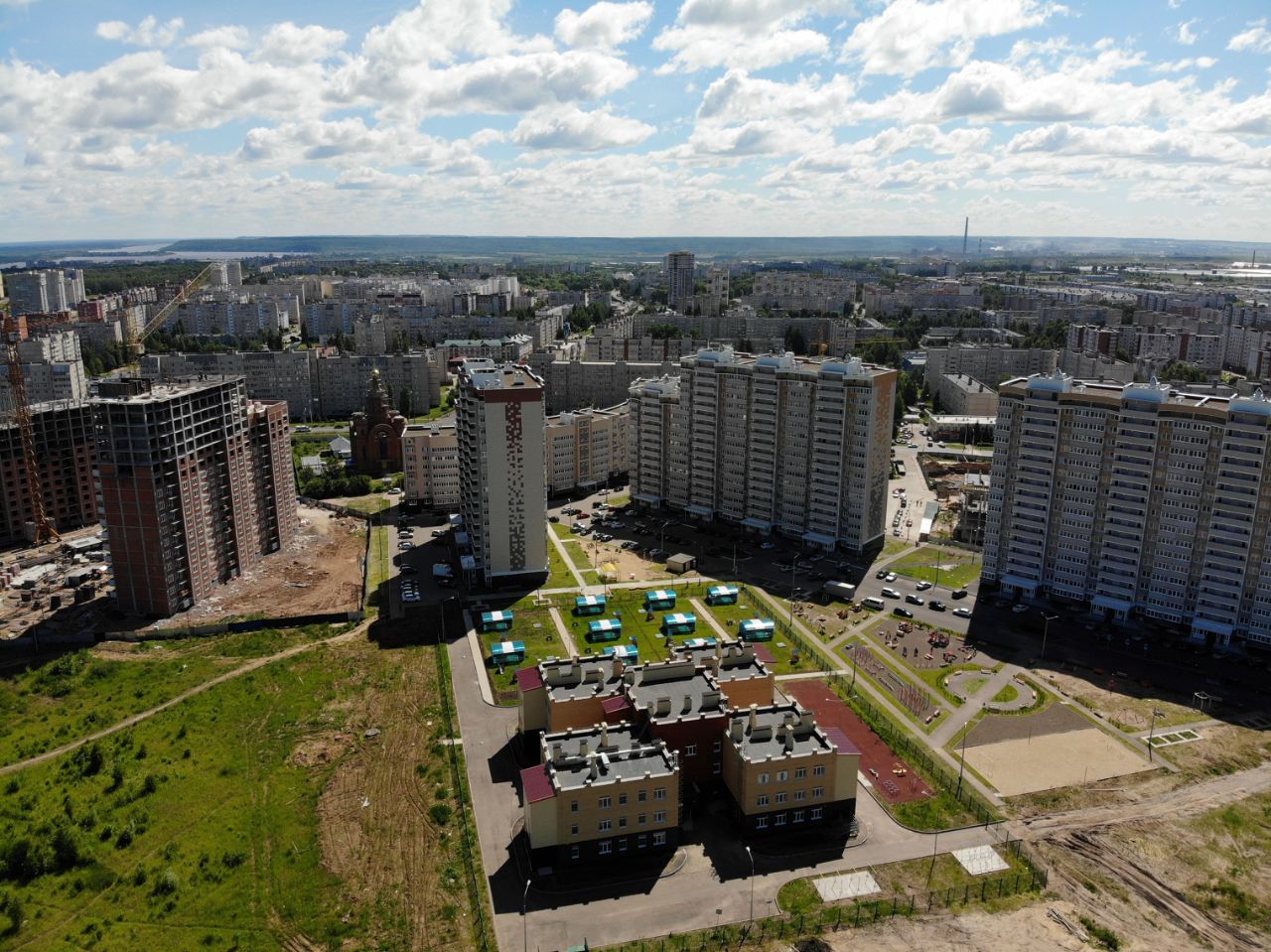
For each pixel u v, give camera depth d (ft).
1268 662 645.92
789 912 409.08
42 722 584.40
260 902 413.80
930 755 533.55
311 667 650.43
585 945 386.11
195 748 542.16
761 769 449.89
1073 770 518.78
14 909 404.57
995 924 403.54
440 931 396.78
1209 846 454.81
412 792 497.87
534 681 526.16
